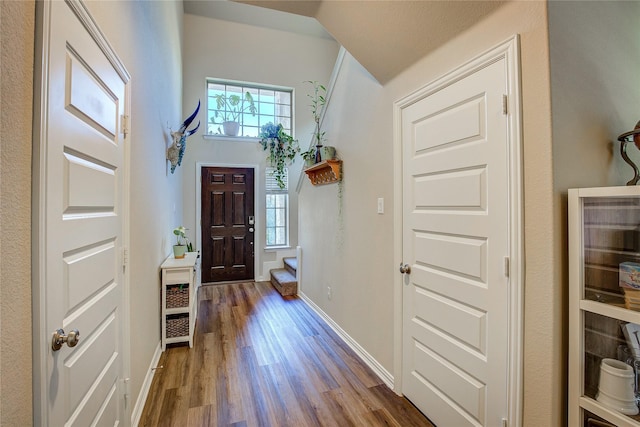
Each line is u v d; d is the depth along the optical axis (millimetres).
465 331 1534
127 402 1591
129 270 1637
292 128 5426
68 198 953
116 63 1384
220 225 4945
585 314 1134
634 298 1027
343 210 2832
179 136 3254
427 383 1805
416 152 1870
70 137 965
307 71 5473
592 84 1271
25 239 770
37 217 808
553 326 1156
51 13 846
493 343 1382
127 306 1589
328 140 3127
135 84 1801
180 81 4363
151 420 1802
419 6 1560
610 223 1144
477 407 1467
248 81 5121
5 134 688
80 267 1038
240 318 3443
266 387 2129
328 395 2039
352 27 1970
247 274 5098
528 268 1235
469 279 1514
